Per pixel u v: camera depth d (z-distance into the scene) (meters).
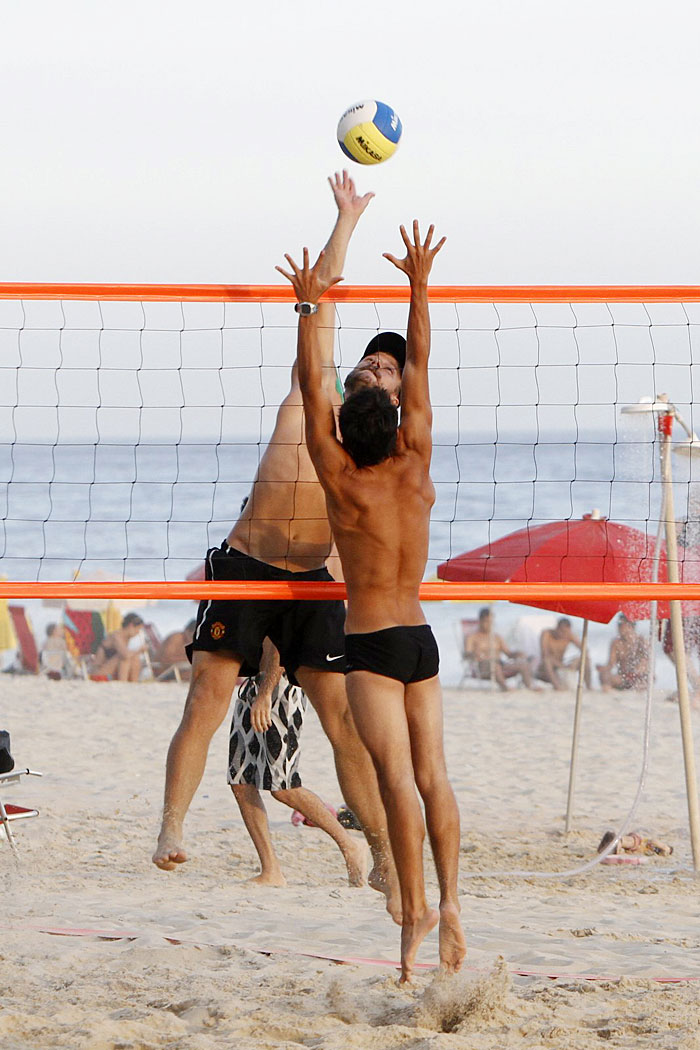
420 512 14.23
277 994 14.38
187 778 15.93
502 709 48.41
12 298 15.99
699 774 35.50
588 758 38.03
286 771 22.23
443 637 64.19
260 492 16.59
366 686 13.98
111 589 15.96
